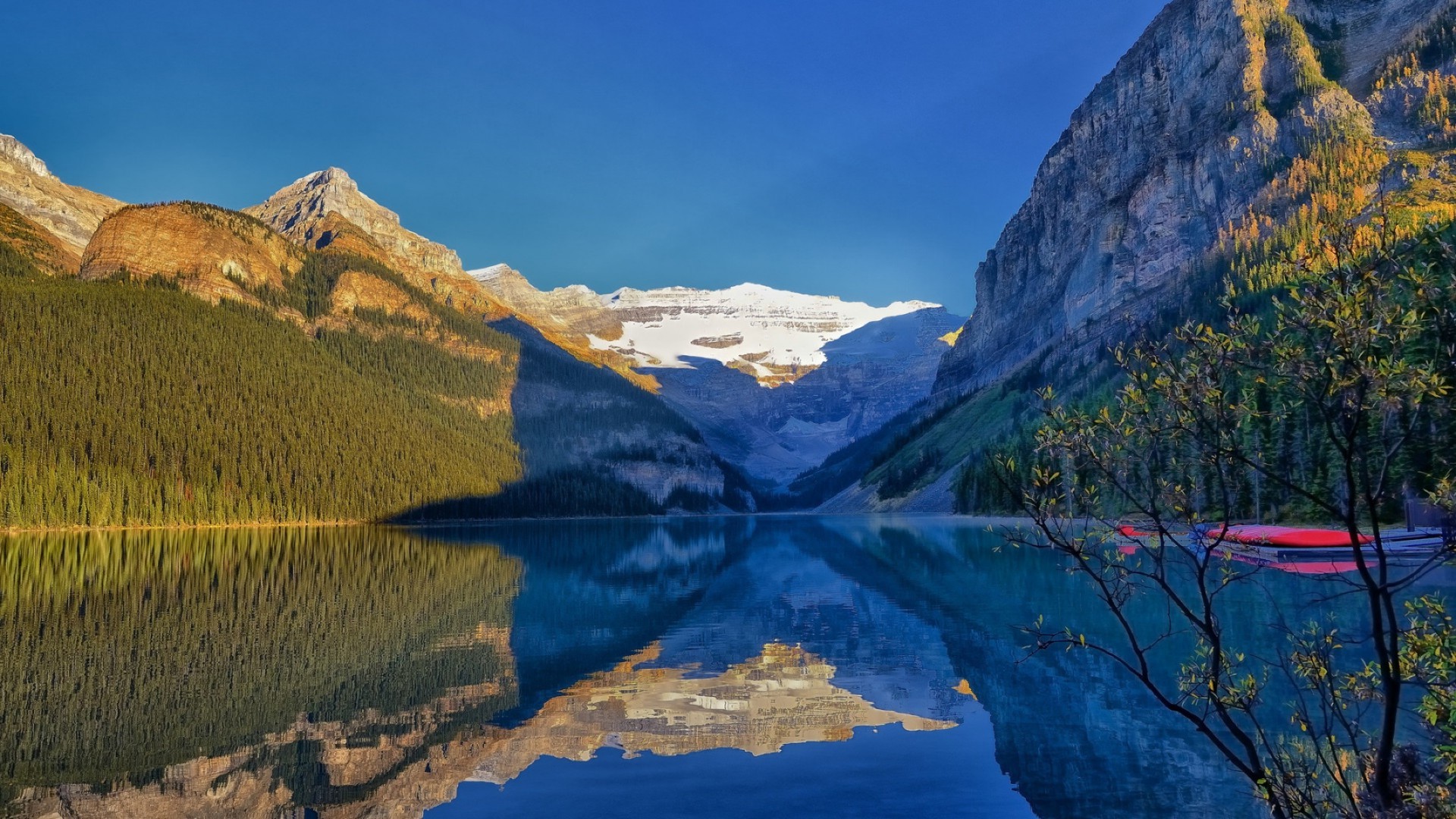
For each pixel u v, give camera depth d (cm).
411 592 5312
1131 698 2356
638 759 1975
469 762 1958
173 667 2941
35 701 2483
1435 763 977
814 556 8206
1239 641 2745
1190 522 851
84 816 1666
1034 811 1608
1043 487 902
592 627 3834
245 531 14525
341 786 1819
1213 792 1658
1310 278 766
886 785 1778
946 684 2622
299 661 3064
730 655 3147
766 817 1619
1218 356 814
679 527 18600
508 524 19900
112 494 14425
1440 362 722
